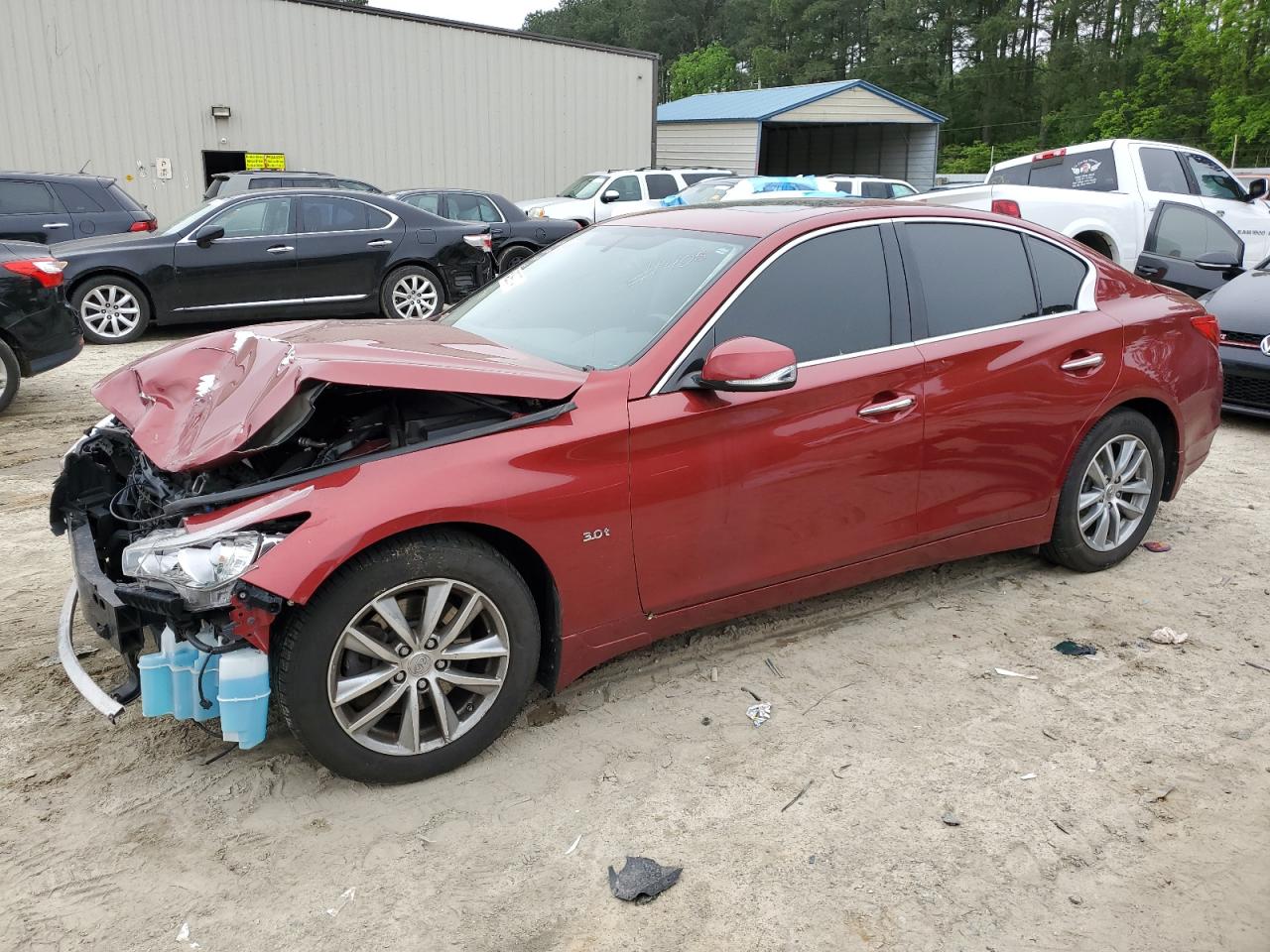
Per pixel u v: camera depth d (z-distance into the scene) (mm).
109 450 3695
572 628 3193
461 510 2846
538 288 4055
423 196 14109
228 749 3178
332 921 2482
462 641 3041
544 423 3051
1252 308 7488
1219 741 3301
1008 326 4070
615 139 23297
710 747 3232
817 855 2732
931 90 64312
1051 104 59094
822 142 39812
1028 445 4117
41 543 4875
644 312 3514
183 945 2398
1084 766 3150
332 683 2785
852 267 3730
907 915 2516
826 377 3527
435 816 2877
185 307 10789
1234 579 4645
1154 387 4477
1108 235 11148
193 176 18750
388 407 3299
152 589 2707
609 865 2693
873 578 3906
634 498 3176
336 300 11594
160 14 17906
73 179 12352
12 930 2428
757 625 4098
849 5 69438
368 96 19953
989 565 4762
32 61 17188
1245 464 6656
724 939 2439
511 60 21375
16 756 3119
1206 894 2598
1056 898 2580
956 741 3281
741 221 3824
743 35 82375
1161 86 51500
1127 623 4172
